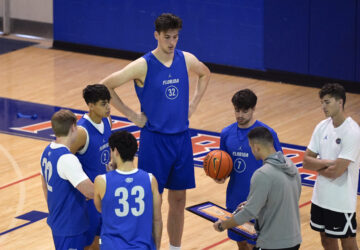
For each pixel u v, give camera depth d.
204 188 16.34
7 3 31.11
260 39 25.28
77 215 10.27
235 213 10.48
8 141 19.58
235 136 11.35
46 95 23.77
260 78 25.67
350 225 11.29
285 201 9.63
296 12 24.23
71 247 10.33
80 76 25.91
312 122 20.78
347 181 11.16
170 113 11.90
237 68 26.12
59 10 29.25
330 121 11.43
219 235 13.93
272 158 9.65
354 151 11.01
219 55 26.38
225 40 26.08
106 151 11.47
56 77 25.80
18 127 20.75
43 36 30.69
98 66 27.25
